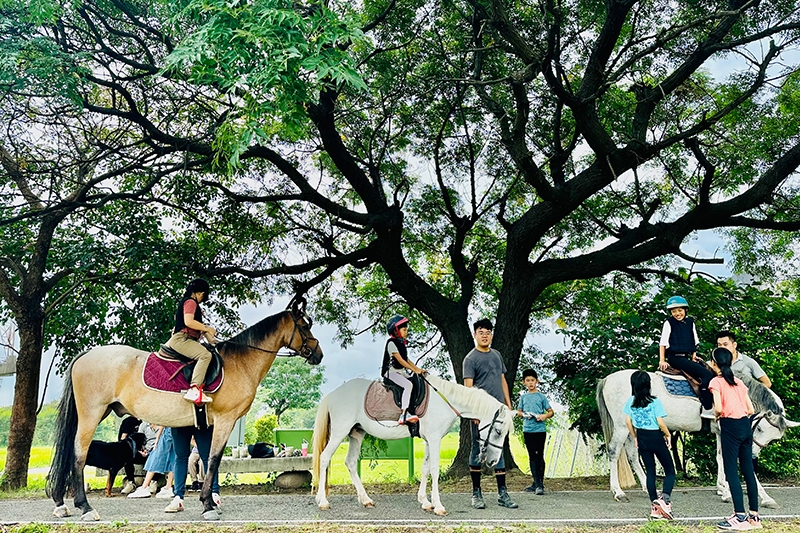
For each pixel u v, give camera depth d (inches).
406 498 361.1
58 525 274.5
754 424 329.4
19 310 480.7
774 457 426.9
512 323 515.8
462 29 520.1
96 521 285.1
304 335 338.6
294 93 284.5
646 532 252.2
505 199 557.9
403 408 306.0
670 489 285.6
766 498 319.0
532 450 378.9
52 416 1065.5
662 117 541.6
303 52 283.1
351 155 574.9
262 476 720.3
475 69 495.2
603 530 263.4
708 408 329.4
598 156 460.8
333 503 340.5
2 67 368.8
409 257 703.7
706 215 486.6
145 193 512.7
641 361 458.0
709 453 427.8
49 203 480.4
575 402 494.0
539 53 425.4
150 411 296.4
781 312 480.4
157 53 507.8
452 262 582.9
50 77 382.3
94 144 505.4
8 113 468.8
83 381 296.5
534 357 666.8
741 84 536.1
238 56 279.4
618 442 352.2
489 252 679.1
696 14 489.4
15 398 477.1
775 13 479.8
